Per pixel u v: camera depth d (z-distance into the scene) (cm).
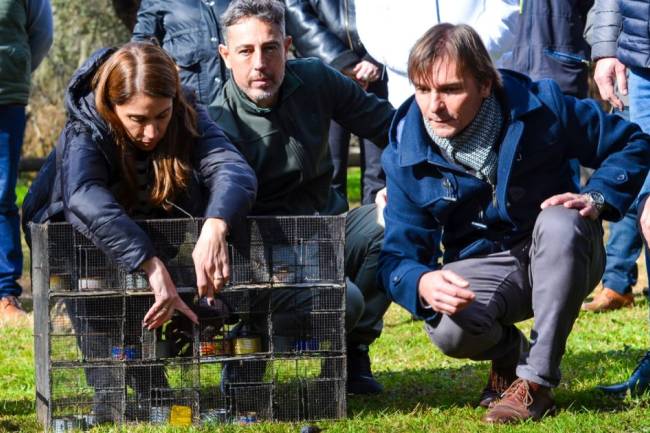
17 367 695
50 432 505
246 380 526
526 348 542
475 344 518
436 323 518
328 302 525
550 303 495
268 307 520
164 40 741
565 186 526
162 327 526
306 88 581
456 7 761
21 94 877
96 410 512
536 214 519
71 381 510
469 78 482
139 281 507
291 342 527
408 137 512
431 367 673
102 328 511
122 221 492
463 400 564
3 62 863
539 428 485
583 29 834
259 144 574
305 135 580
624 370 612
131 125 500
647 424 492
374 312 593
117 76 497
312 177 587
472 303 513
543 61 822
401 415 528
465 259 526
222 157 523
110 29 1772
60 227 502
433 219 524
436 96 484
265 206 584
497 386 544
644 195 552
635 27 576
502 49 775
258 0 562
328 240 522
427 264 531
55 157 538
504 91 501
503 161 498
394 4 768
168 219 509
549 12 820
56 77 1991
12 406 586
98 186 499
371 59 820
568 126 508
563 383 587
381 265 524
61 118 2070
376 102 604
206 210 511
